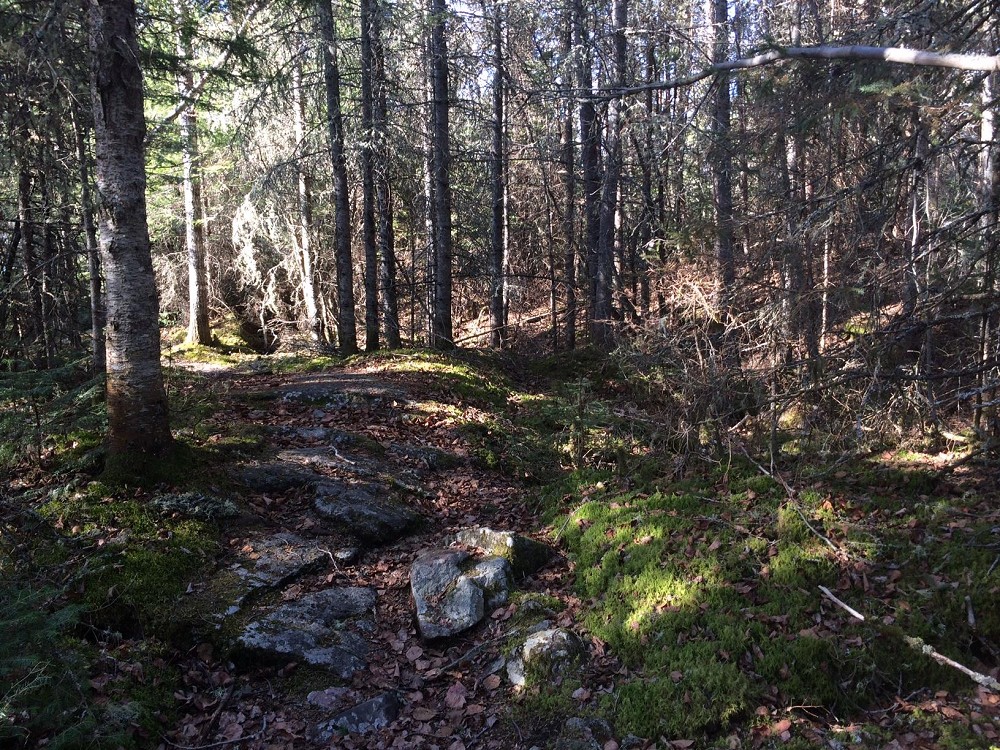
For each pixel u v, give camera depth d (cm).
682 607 441
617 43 1198
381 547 598
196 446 652
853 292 461
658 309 832
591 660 422
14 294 827
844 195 458
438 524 657
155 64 748
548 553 558
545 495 696
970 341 519
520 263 2247
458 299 2420
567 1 1138
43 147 786
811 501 505
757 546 476
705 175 804
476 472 798
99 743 353
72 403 632
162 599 470
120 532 511
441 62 1452
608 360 1114
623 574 495
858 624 405
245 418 841
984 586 405
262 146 1664
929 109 391
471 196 1712
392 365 1208
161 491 569
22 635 331
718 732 359
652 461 670
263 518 594
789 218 513
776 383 579
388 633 488
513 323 2264
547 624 462
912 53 331
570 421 839
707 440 624
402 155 1436
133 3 545
